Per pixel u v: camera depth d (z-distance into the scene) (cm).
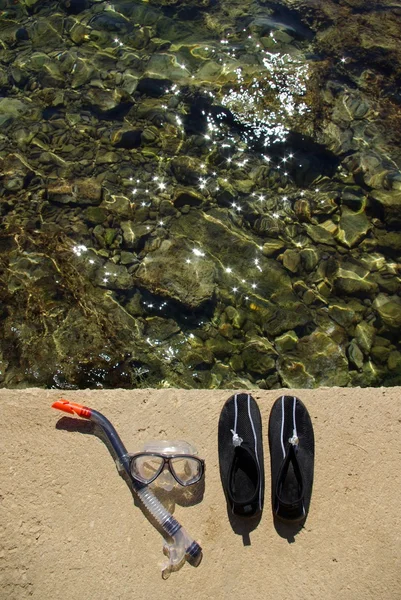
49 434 151
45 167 249
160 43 286
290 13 299
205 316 221
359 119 262
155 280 224
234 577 138
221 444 151
